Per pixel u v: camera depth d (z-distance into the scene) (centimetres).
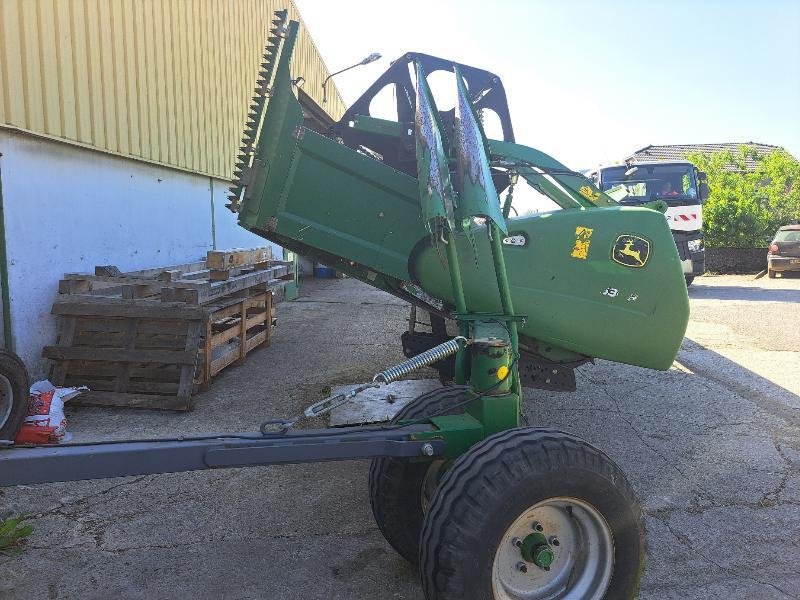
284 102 360
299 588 281
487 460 217
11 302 529
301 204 372
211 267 602
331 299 1270
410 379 618
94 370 545
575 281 372
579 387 623
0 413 421
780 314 1064
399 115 453
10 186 526
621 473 233
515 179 461
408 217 376
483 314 276
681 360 736
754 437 480
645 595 276
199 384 580
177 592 277
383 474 282
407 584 284
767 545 320
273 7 1283
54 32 572
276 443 231
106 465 218
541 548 223
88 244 637
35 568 295
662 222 374
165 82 798
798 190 2167
